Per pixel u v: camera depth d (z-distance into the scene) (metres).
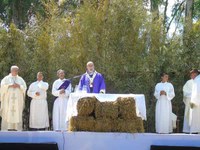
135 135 6.62
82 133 6.60
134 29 13.49
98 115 6.81
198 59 13.48
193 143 6.52
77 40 13.62
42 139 6.54
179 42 13.76
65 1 17.45
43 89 11.41
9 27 13.70
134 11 13.55
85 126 6.78
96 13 13.67
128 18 13.45
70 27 13.70
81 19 13.66
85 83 8.60
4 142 6.42
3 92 10.73
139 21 13.49
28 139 6.52
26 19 19.44
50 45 13.69
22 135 6.52
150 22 13.62
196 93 9.94
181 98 13.39
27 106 13.00
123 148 6.62
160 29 13.64
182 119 13.38
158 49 13.63
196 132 10.58
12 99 10.71
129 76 13.59
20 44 13.52
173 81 13.46
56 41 13.67
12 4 19.12
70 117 7.01
